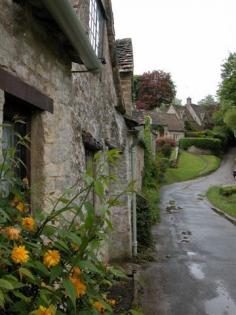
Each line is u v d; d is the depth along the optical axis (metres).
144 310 6.81
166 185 32.25
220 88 29.97
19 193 2.68
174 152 45.69
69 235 2.22
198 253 11.23
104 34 8.27
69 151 4.90
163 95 69.44
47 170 4.08
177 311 6.87
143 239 11.62
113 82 9.04
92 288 2.37
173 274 9.09
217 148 52.62
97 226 2.34
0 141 2.98
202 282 8.55
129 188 2.93
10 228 2.10
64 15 3.46
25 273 1.94
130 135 10.84
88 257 2.39
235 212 18.52
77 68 5.77
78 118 5.77
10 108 3.64
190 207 21.25
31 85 3.75
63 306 2.23
